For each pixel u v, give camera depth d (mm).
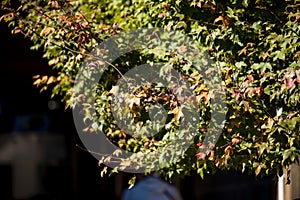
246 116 5605
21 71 10945
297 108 5539
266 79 5555
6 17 6406
